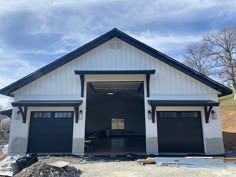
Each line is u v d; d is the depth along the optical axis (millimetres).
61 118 13609
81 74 13438
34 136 13352
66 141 13266
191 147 13195
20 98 13562
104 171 8562
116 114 28391
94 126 27922
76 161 11055
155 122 13195
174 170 8641
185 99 13539
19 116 13281
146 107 13438
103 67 14023
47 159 11523
